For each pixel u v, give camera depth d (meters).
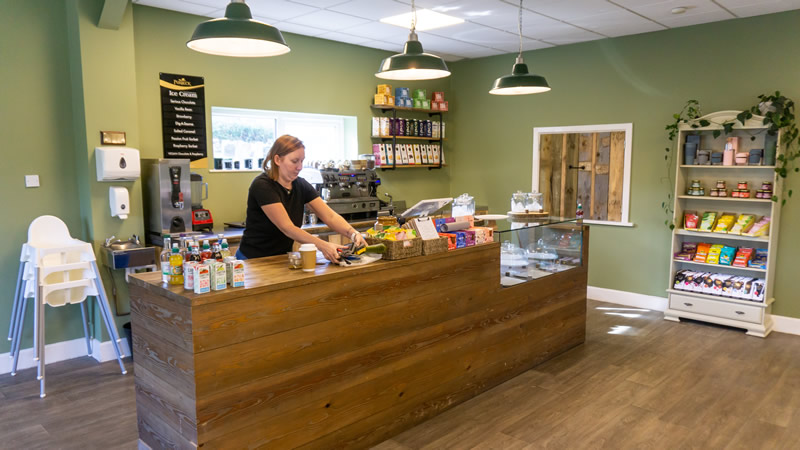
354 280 2.65
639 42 5.36
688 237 5.20
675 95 5.19
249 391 2.30
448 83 6.91
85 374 3.80
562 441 2.88
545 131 6.12
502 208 6.61
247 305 2.26
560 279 4.14
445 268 3.14
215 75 4.77
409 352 2.98
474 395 3.45
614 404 3.32
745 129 4.73
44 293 3.48
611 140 5.68
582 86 5.79
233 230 4.59
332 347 2.59
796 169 4.55
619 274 5.71
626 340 4.53
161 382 2.37
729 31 4.82
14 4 3.71
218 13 4.55
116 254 3.76
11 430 3.01
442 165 6.72
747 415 3.16
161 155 4.50
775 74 4.63
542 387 3.59
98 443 2.87
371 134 6.08
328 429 2.62
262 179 2.91
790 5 4.35
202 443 2.18
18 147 3.80
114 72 3.94
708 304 4.84
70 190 4.04
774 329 4.77
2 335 3.84
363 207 5.38
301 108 5.41
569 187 6.04
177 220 4.15
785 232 4.67
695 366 3.93
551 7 4.36
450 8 4.36
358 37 5.45
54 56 3.89
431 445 2.85
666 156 5.28
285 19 4.71
